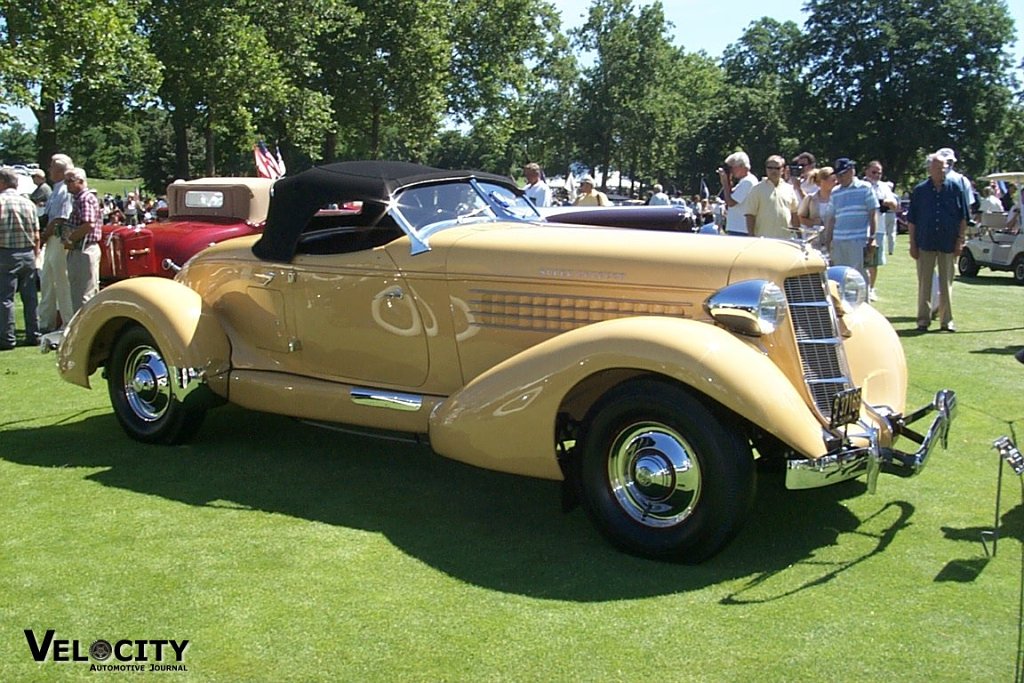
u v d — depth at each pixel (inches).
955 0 2204.7
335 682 120.6
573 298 180.4
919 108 2194.9
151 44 998.4
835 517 180.4
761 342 163.0
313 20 1197.7
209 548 163.6
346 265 205.9
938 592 146.3
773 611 139.4
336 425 211.9
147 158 2177.7
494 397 169.2
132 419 230.8
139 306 221.9
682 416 151.9
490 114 1660.9
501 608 140.5
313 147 1310.3
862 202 366.9
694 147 2775.6
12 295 360.2
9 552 161.3
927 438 167.5
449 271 192.5
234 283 225.9
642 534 158.6
